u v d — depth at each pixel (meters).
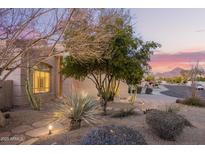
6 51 5.70
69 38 5.82
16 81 11.08
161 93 24.75
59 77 15.58
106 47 7.36
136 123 6.00
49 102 13.16
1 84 9.59
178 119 4.89
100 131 3.52
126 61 8.13
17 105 11.03
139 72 8.54
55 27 5.49
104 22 6.35
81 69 9.47
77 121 5.86
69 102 6.31
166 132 4.67
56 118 7.16
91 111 6.19
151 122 4.99
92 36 6.25
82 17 5.55
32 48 6.68
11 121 7.62
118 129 3.62
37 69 12.13
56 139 4.64
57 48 6.71
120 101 13.91
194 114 9.05
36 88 12.84
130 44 8.25
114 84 13.47
